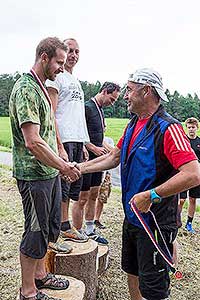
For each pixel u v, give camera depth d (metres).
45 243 2.55
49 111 2.57
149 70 2.54
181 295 4.10
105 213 6.17
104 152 4.05
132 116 2.83
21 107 2.38
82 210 3.88
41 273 2.82
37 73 2.54
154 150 2.44
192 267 4.69
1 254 4.31
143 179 2.50
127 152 2.63
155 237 2.48
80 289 2.87
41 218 2.49
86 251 3.39
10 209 6.07
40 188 2.48
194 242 5.57
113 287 3.93
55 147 2.66
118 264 4.41
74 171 2.52
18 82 2.49
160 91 2.52
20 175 2.51
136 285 2.86
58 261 3.30
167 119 2.46
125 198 2.65
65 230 3.57
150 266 2.55
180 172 2.32
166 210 2.50
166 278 2.58
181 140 2.37
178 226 2.66
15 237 4.86
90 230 4.26
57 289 2.83
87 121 4.12
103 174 4.68
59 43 2.56
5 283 3.65
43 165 2.47
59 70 2.59
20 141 2.49
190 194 5.87
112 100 4.19
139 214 2.43
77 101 3.48
